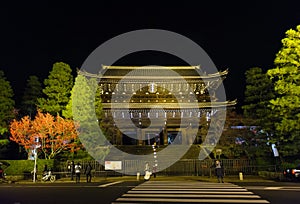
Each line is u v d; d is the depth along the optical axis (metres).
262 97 39.12
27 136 39.47
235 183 27.48
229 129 44.78
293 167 31.92
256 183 27.28
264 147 40.66
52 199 17.67
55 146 39.25
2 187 25.16
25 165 36.78
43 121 38.56
